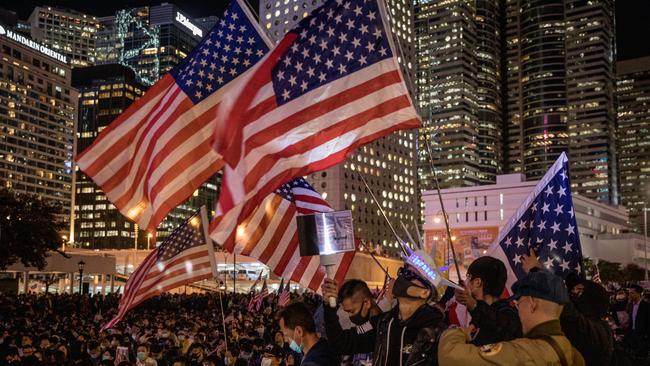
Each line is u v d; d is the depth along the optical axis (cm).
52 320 2711
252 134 737
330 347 575
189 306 4622
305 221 562
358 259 7425
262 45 959
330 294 557
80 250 11888
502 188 11394
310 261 1203
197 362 1336
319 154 738
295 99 751
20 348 1548
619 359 607
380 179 16475
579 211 14212
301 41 763
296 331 586
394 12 17438
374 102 737
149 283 1255
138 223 980
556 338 353
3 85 16675
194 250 1241
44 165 18000
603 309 572
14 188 16938
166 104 966
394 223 16825
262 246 1203
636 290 1077
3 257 4816
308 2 15700
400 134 17525
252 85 750
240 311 3347
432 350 452
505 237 867
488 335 483
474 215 11481
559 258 823
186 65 973
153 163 949
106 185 990
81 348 1658
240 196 710
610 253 14562
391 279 764
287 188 1222
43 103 18025
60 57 18688
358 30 755
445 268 626
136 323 2559
